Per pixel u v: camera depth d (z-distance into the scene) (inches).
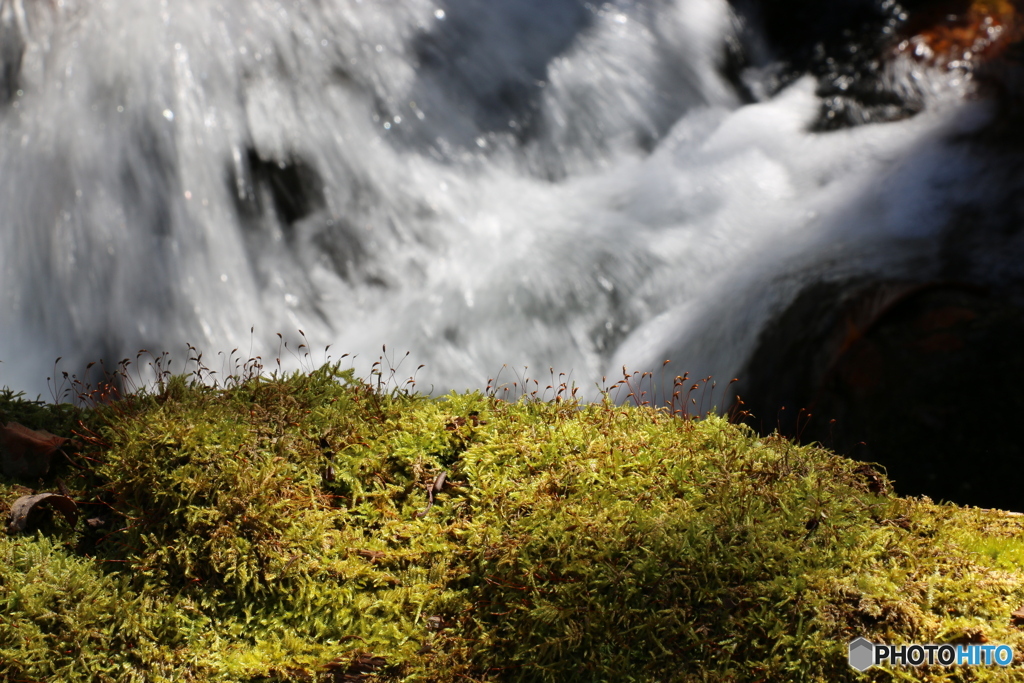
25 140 236.8
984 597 65.8
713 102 311.4
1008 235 205.8
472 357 237.6
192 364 237.5
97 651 70.2
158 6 252.7
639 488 76.5
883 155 255.6
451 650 69.1
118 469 79.4
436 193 269.1
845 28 315.6
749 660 63.8
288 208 256.1
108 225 236.8
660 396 215.3
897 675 61.3
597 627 66.3
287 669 69.1
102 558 76.6
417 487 80.6
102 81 241.6
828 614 64.1
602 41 312.3
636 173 287.4
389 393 95.7
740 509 72.4
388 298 251.9
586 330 239.1
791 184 263.3
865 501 75.8
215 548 73.3
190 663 69.9
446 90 287.1
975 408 169.8
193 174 245.9
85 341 234.1
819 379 185.3
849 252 216.4
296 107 262.1
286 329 245.9
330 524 76.9
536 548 71.1
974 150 238.1
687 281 240.4
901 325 186.4
